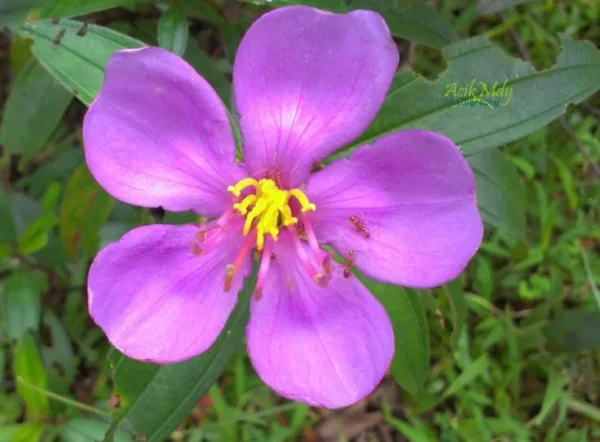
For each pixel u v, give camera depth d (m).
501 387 0.22
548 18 0.24
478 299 0.22
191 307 0.12
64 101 0.19
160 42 0.15
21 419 0.21
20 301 0.19
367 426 0.22
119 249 0.11
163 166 0.12
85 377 0.22
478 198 0.18
